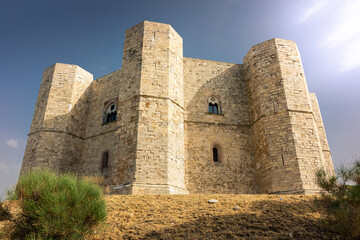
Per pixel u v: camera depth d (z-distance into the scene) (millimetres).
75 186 9195
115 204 12047
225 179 21828
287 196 13570
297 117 20672
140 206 11789
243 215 10148
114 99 25500
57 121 24734
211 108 24453
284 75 21984
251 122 23719
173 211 11023
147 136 18766
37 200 8664
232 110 24359
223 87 25109
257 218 9797
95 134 25266
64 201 8375
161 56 21625
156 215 10555
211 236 8492
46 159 23172
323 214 9930
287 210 10555
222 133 23344
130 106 20016
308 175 18922
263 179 20969
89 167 24188
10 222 8789
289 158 19531
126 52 22484
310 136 20297
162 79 20828
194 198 13273
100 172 23156
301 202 11664
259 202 11898
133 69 21281
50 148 23641
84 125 26484
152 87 20359
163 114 19734
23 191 9062
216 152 22922
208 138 22938
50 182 9031
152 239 8375
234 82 25516
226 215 10203
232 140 23250
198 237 8438
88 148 25172
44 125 24328
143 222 9789
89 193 9195
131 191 16875
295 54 23219
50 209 8055
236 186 21750
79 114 26266
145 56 21297
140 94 19859
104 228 8883
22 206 8617
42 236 7879
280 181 19328
